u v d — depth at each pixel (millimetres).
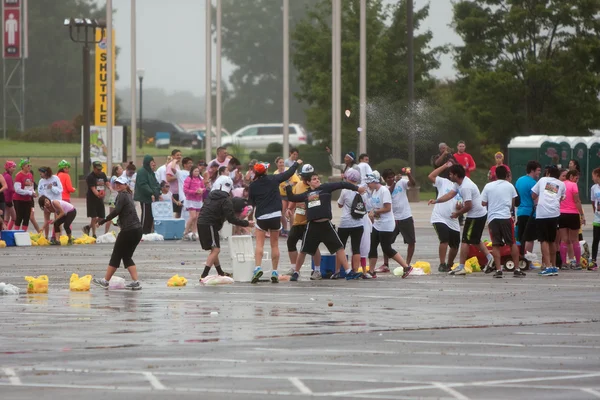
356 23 134500
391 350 25641
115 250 39906
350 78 132750
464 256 45750
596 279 43875
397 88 130000
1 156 152375
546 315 32250
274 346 26188
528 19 137125
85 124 115875
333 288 40250
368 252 44562
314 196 42531
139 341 26938
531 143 104562
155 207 67438
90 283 40312
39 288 38875
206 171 69188
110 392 20609
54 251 57375
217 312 32844
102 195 64688
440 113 126312
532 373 22688
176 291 39219
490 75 133750
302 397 20188
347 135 127125
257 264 42312
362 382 21625
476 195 45344
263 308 33938
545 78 134750
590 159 105625
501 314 32469
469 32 138750
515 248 44875
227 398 20078
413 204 106438
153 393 20516
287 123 107125
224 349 25703
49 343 26609
